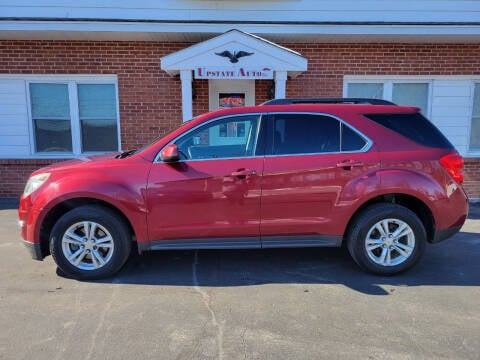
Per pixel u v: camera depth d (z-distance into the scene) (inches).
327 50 309.1
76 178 147.4
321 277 156.9
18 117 306.2
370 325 119.7
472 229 231.0
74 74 301.1
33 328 117.4
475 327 118.6
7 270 162.7
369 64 311.4
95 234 150.5
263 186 150.8
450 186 155.3
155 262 172.9
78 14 293.4
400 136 156.9
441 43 310.5
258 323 120.9
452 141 324.5
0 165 305.3
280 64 260.1
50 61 298.5
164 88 307.0
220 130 156.6
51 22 269.1
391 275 157.5
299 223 153.7
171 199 149.3
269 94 313.0
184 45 303.9
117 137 314.0
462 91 318.3
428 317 124.6
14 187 308.0
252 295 140.3
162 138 156.6
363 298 137.9
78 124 309.0
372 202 159.2
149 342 110.5
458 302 135.2
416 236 153.9
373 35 288.4
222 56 257.8
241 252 187.0
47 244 154.9
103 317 124.0
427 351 106.2
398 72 313.1
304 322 121.4
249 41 256.4
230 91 314.5
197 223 151.7
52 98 307.6
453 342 110.5
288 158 152.8
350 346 108.5
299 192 151.6
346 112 157.2
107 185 146.4
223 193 150.4
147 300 136.0
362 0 303.6
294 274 160.1
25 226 150.3
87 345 108.9
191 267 167.2
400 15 306.5
